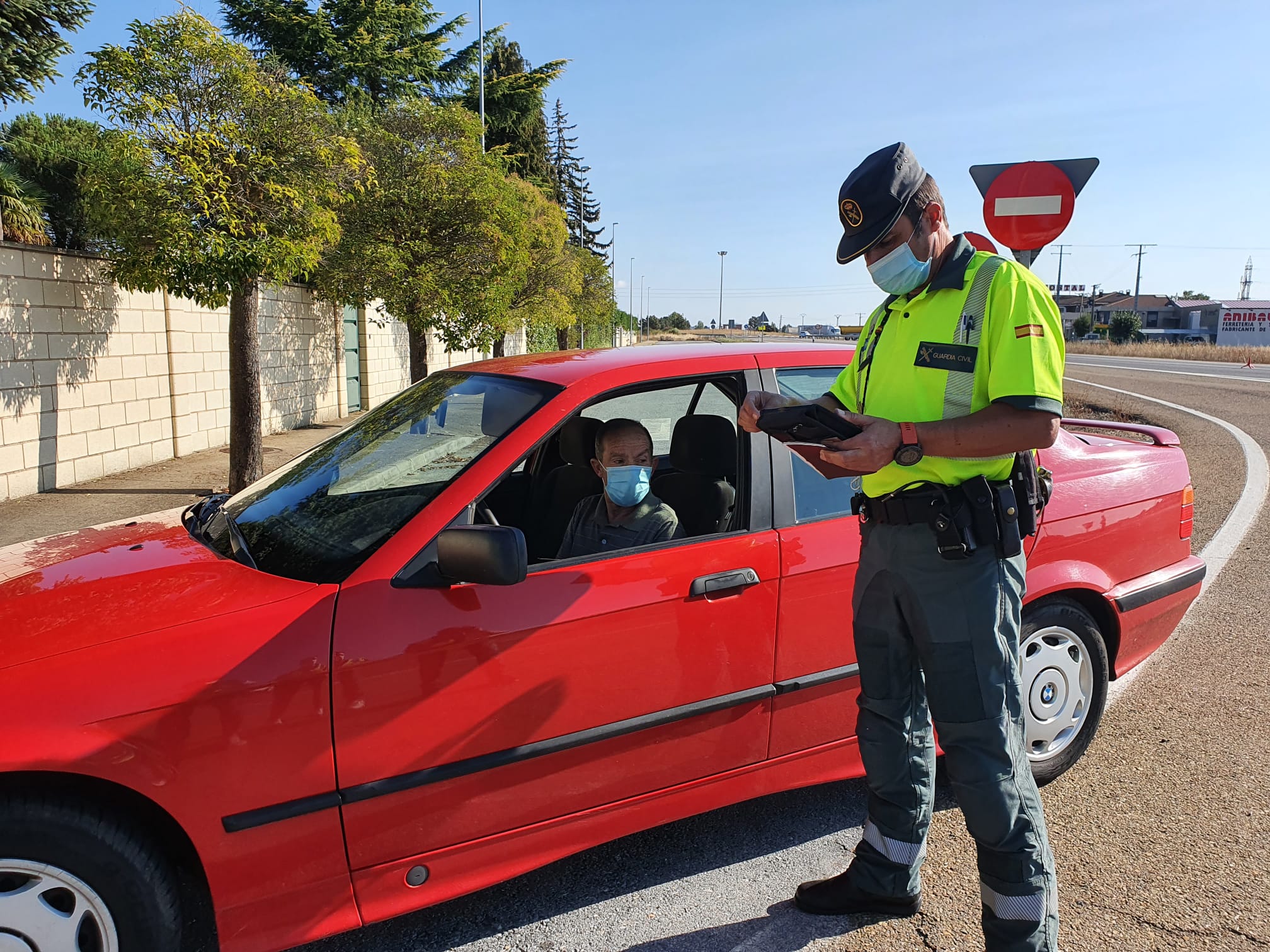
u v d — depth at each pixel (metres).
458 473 2.33
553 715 2.25
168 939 1.92
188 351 10.86
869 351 2.29
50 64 11.48
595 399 2.54
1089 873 2.60
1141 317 104.62
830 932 2.38
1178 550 3.41
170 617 1.99
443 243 11.70
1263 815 2.92
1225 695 3.89
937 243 2.06
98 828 1.82
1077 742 3.16
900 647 2.24
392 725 2.05
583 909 2.49
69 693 1.80
